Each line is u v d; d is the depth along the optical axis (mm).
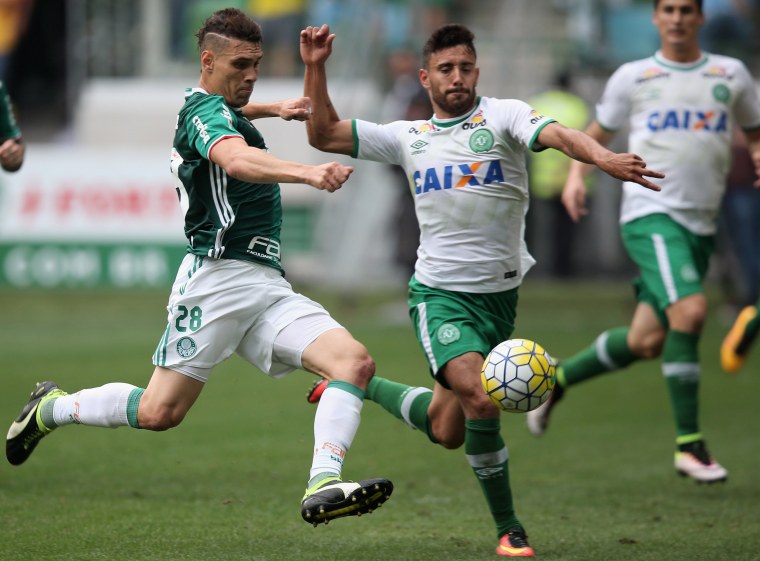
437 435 20344
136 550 18672
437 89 19375
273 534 20125
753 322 27453
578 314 53406
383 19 67812
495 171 19344
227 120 17594
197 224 18578
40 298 60750
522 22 70500
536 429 27562
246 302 18547
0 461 26109
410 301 20266
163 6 64812
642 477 25688
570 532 20672
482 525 21219
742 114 26094
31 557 18125
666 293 24984
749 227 47375
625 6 65812
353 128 20266
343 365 18156
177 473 25172
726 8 63156
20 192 56406
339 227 59438
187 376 18594
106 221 56125
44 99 74125
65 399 19766
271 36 62625
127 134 64375
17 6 73000
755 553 18984
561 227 56781
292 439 28953
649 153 25812
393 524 21203
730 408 34531
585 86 63719
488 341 19891
